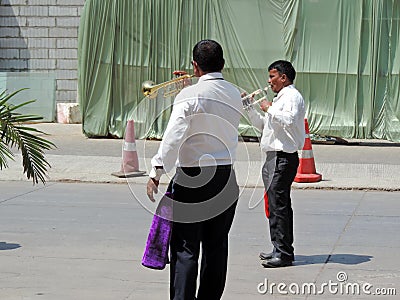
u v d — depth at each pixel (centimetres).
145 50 2078
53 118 2633
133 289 771
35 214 1158
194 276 620
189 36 2064
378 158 1791
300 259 896
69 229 1052
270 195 852
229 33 2050
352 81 2019
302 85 2042
